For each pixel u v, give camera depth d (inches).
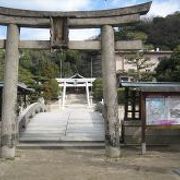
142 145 621.3
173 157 582.2
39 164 522.3
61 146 706.8
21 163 530.9
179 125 623.5
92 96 2364.7
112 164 519.2
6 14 586.9
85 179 416.5
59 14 588.1
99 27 608.7
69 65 3134.8
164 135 733.9
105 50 591.8
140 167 493.7
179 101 626.5
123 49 601.6
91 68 2970.0
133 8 587.5
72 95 2731.3
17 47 591.8
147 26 3127.5
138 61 1835.6
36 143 738.2
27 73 1879.9
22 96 1134.4
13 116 576.4
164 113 624.4
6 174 448.5
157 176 432.1
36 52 2901.1
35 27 611.2
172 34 3061.0
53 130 852.0
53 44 586.9
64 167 496.1
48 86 1921.8
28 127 879.1
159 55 2370.8
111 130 581.6
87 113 1104.2
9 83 578.2
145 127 621.3
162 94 624.4
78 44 597.6
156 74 1708.9
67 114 1079.0
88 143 740.7
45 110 1375.5
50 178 422.6
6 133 570.6
